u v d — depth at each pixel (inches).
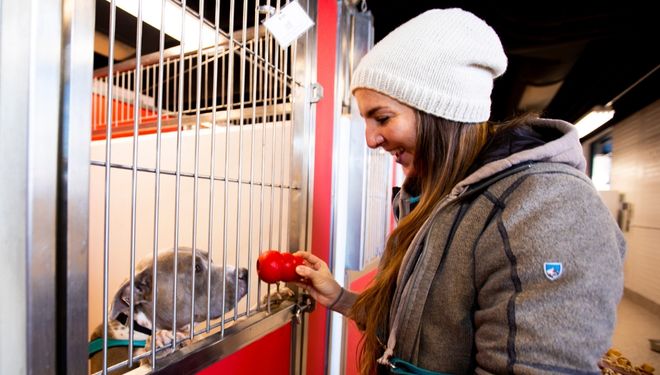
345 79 66.1
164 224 69.2
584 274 17.5
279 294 44.3
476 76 24.6
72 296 19.9
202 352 30.2
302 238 47.1
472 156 25.7
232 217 60.5
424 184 28.4
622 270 18.5
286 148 54.0
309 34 47.0
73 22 19.3
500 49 25.6
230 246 60.4
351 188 66.9
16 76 18.1
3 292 18.6
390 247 32.2
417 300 24.2
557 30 125.3
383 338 30.1
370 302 31.8
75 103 19.6
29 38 17.9
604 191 271.9
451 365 23.2
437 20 25.0
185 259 46.1
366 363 31.4
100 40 107.5
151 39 104.5
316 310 55.3
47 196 18.9
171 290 44.4
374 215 81.4
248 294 37.6
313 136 48.5
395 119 26.3
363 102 27.8
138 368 26.0
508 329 18.3
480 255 21.4
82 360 20.5
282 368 45.2
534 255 18.5
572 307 17.2
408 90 24.4
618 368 61.3
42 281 18.9
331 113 57.8
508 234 19.9
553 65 158.6
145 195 72.5
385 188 90.7
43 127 18.6
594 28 122.8
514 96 208.7
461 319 22.8
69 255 19.7
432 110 24.6
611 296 17.7
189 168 65.7
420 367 24.3
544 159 22.0
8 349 18.7
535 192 20.0
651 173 220.5
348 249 66.7
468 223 22.7
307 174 47.6
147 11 59.8
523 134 24.6
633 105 232.4
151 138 71.9
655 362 128.5
